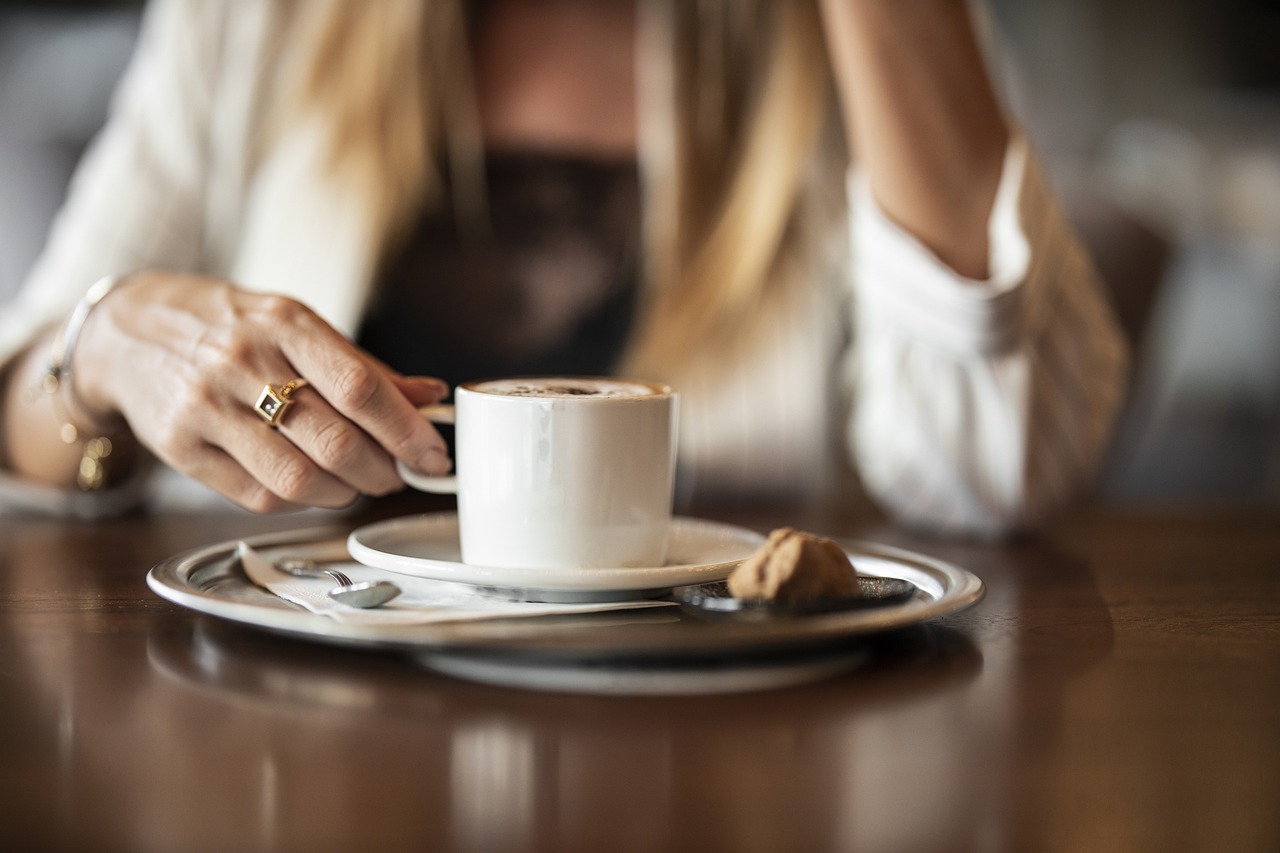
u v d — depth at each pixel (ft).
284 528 3.18
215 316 2.55
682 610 2.19
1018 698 1.96
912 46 3.28
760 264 4.40
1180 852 1.59
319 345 2.41
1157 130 10.17
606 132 4.75
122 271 4.50
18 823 1.62
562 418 2.26
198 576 2.34
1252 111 10.08
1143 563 2.85
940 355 3.26
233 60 4.78
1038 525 3.24
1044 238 3.28
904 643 2.19
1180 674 2.07
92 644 2.15
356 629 1.97
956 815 1.65
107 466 3.22
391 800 1.67
